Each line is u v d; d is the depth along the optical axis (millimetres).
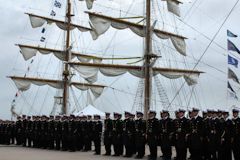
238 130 23766
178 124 25969
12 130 45094
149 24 49000
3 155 28891
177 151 25828
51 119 39094
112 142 30094
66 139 35062
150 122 27531
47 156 28156
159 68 50844
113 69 50594
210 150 24516
